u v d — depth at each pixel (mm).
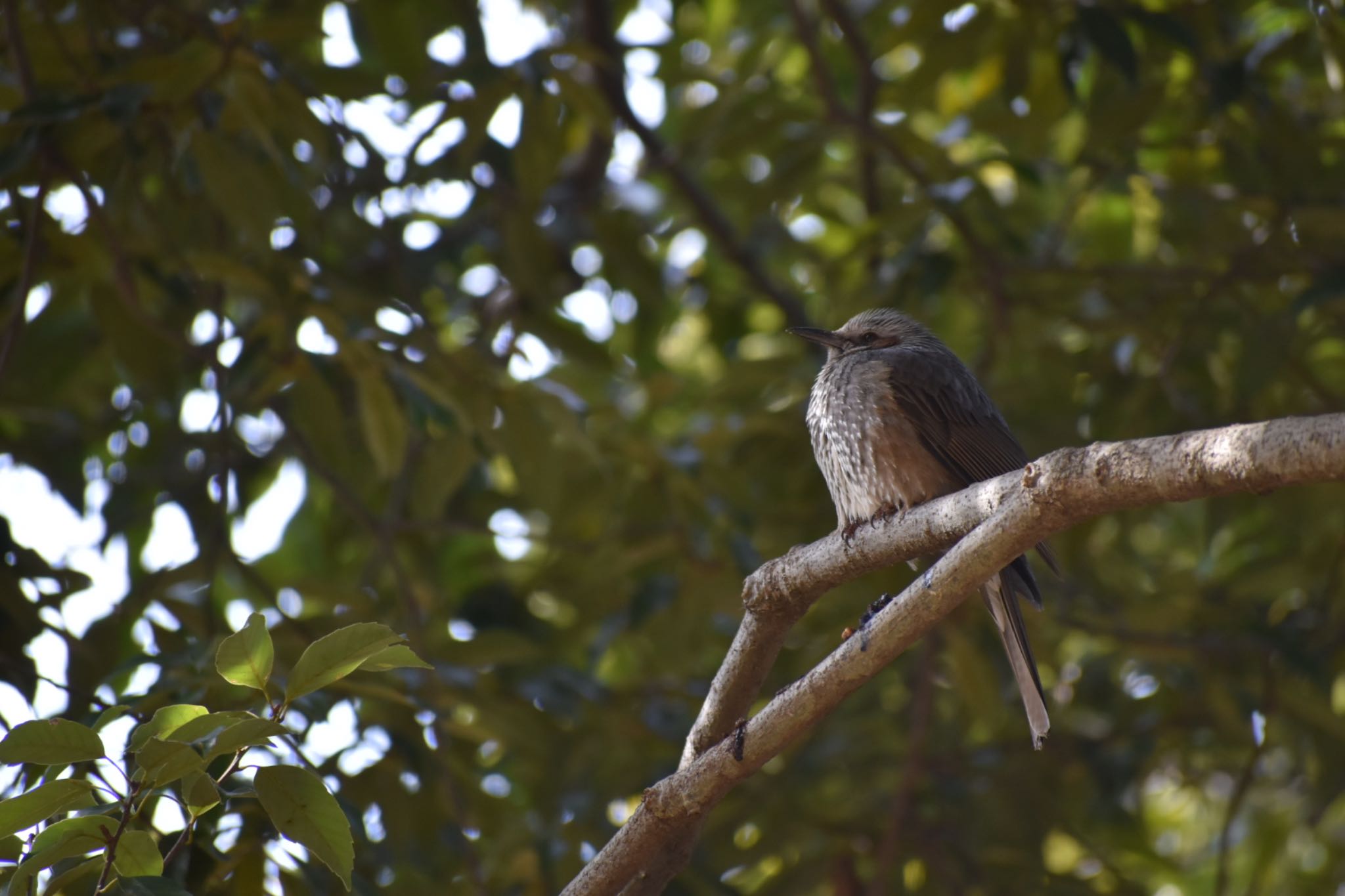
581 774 11594
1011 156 12086
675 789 6113
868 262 13562
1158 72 12453
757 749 5922
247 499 14188
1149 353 13109
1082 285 13164
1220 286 11828
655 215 15125
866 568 6438
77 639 10000
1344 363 13758
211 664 7988
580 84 10805
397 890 9867
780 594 6629
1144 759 13117
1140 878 14391
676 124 16781
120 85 9023
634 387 15625
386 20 11961
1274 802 15328
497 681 11359
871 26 13992
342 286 10758
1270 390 12555
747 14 15758
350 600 10234
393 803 10094
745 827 13039
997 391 12797
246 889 7812
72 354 11789
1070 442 12641
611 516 12359
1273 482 4457
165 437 13641
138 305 10109
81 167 10094
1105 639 13000
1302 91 14148
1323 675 11375
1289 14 12977
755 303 16047
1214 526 12398
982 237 13516
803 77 16062
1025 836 12836
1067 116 13820
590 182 16406
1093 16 10812
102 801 6492
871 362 9867
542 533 14188
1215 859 15875
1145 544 15781
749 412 13281
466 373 10758
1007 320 12641
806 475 13055
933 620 5504
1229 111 12250
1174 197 12414
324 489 14406
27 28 9992
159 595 10422
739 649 6828
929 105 14430
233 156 9461
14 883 5285
